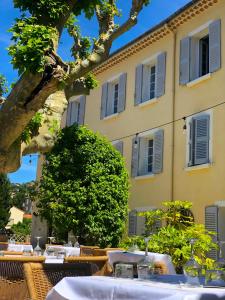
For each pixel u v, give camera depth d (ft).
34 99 27.84
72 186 43.01
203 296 8.00
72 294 9.84
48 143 34.14
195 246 24.43
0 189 57.82
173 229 25.62
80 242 43.27
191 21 49.83
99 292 9.30
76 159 44.04
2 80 35.32
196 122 46.50
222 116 43.78
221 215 42.32
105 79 63.87
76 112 71.00
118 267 11.40
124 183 45.19
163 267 16.62
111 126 60.54
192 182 45.80
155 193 50.60
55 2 29.89
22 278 15.23
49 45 27.35
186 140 47.67
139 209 52.13
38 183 47.88
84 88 38.29
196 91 47.62
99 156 44.34
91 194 42.39
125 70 59.98
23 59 26.78
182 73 49.75
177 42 51.72
